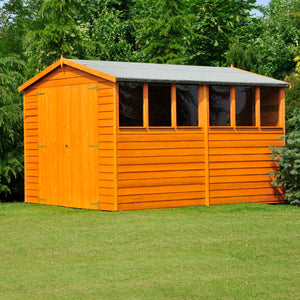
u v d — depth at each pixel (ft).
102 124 49.57
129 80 48.44
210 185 52.60
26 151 57.62
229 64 81.71
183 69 58.13
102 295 23.67
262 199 55.42
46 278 26.53
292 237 36.42
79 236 36.99
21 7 91.40
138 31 104.27
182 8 101.60
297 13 127.95
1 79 61.93
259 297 23.38
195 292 24.06
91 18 115.75
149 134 49.85
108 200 49.26
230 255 31.30
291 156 53.78
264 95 55.83
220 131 53.16
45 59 91.09
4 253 32.27
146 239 35.73
